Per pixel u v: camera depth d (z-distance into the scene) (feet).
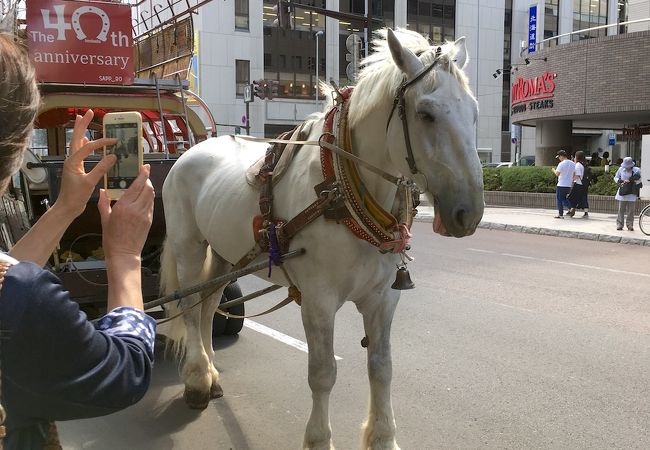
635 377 14.07
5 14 13.24
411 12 143.33
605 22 167.22
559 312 20.25
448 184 7.72
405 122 8.12
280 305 11.28
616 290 23.84
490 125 157.38
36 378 3.47
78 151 5.05
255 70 124.88
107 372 3.71
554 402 12.74
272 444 11.41
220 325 17.43
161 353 16.75
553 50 70.03
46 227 5.00
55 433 3.93
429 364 15.17
